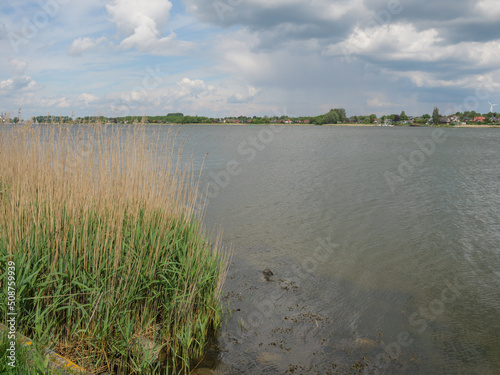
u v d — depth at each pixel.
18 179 6.36
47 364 4.05
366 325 7.11
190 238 7.20
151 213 6.82
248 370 5.55
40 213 5.82
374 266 10.07
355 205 17.03
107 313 5.30
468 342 6.65
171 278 6.38
